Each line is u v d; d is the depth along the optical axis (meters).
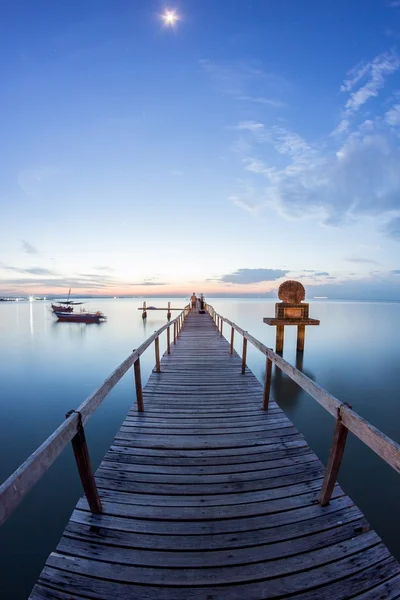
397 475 5.16
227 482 2.76
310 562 1.95
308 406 7.85
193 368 6.69
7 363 14.95
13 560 3.71
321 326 28.69
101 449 6.36
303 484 2.74
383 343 17.47
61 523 4.33
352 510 2.40
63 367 14.07
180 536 2.14
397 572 1.89
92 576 1.84
